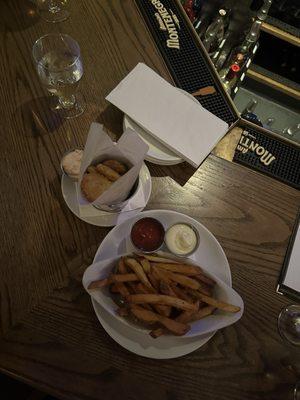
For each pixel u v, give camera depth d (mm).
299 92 1245
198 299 531
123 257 536
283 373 557
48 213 607
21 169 632
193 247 570
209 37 1078
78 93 698
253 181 675
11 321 543
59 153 649
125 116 662
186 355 547
